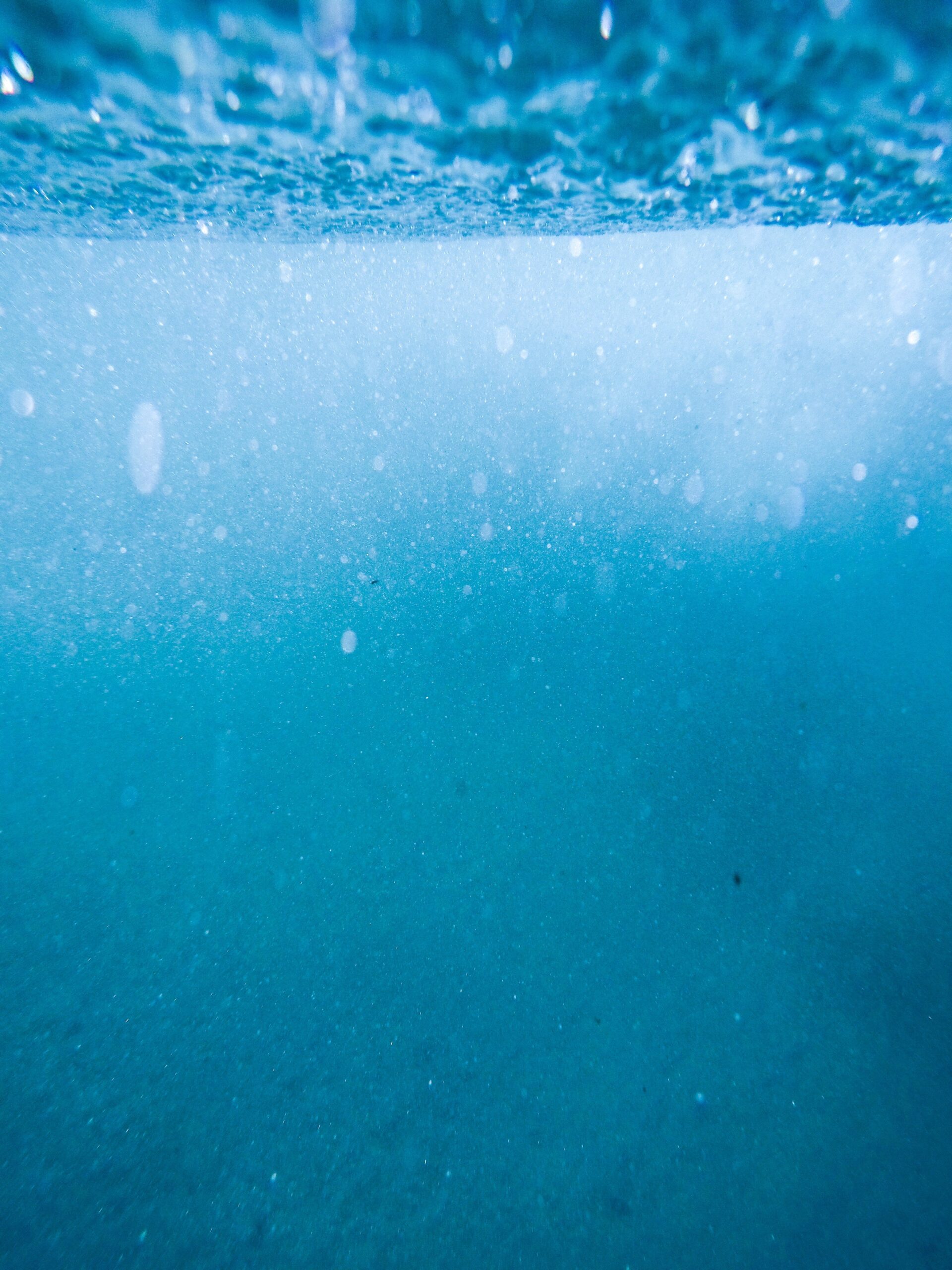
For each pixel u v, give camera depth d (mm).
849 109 1121
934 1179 818
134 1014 1006
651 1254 758
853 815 1353
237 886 1233
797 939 1116
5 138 1282
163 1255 746
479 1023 1001
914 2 878
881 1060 945
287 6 852
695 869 1249
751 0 866
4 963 1074
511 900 1201
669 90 1060
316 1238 768
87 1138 849
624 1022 1000
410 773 1502
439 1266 747
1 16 878
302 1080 926
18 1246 745
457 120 1163
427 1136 865
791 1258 755
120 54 958
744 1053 958
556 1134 867
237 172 1457
